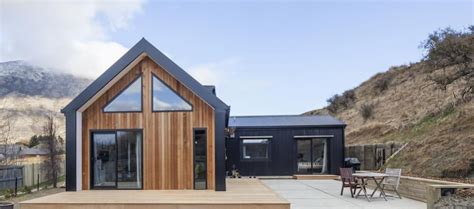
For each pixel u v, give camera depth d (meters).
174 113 12.39
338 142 20.02
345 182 12.88
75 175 12.05
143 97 12.48
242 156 20.16
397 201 11.13
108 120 12.50
